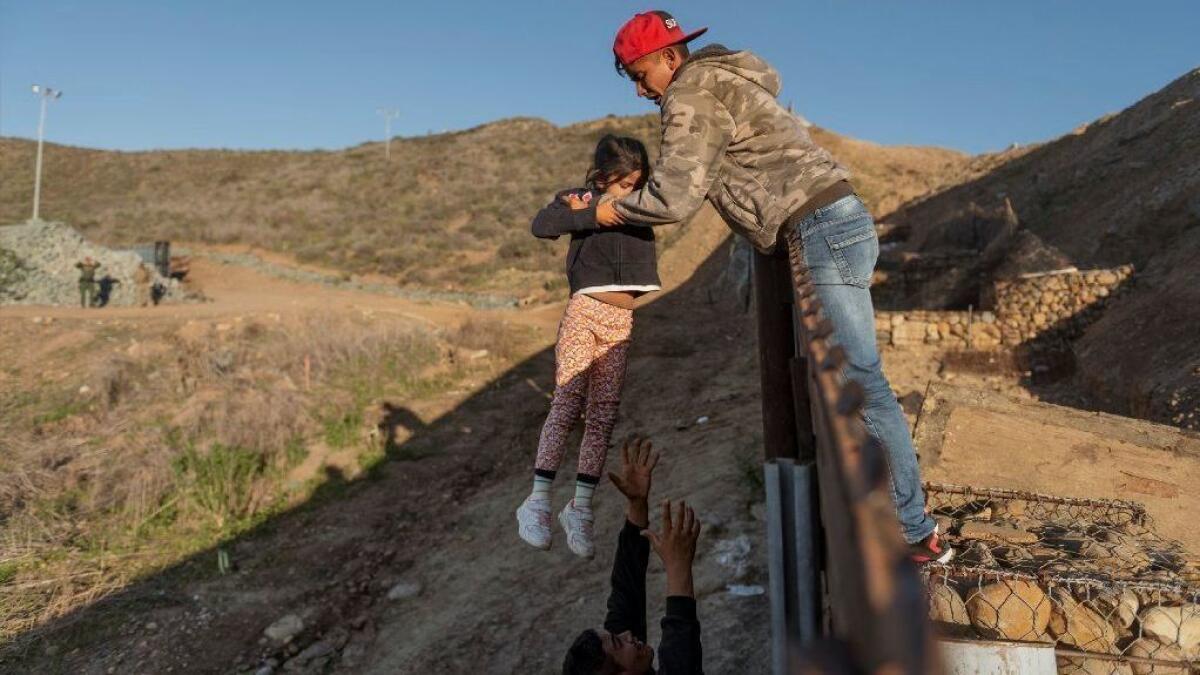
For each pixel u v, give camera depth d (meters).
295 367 13.63
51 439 10.69
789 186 2.15
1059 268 15.28
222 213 42.66
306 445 10.98
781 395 2.29
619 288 2.60
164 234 39.00
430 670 6.11
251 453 10.21
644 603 2.85
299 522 9.07
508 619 6.60
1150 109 22.27
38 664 6.46
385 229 38.19
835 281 2.13
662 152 2.21
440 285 29.80
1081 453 4.45
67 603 7.31
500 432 11.80
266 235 37.94
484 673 5.96
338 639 6.80
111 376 12.41
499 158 51.62
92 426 11.21
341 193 46.28
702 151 2.16
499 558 7.79
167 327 15.92
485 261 32.62
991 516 3.68
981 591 2.54
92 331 15.41
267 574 7.92
